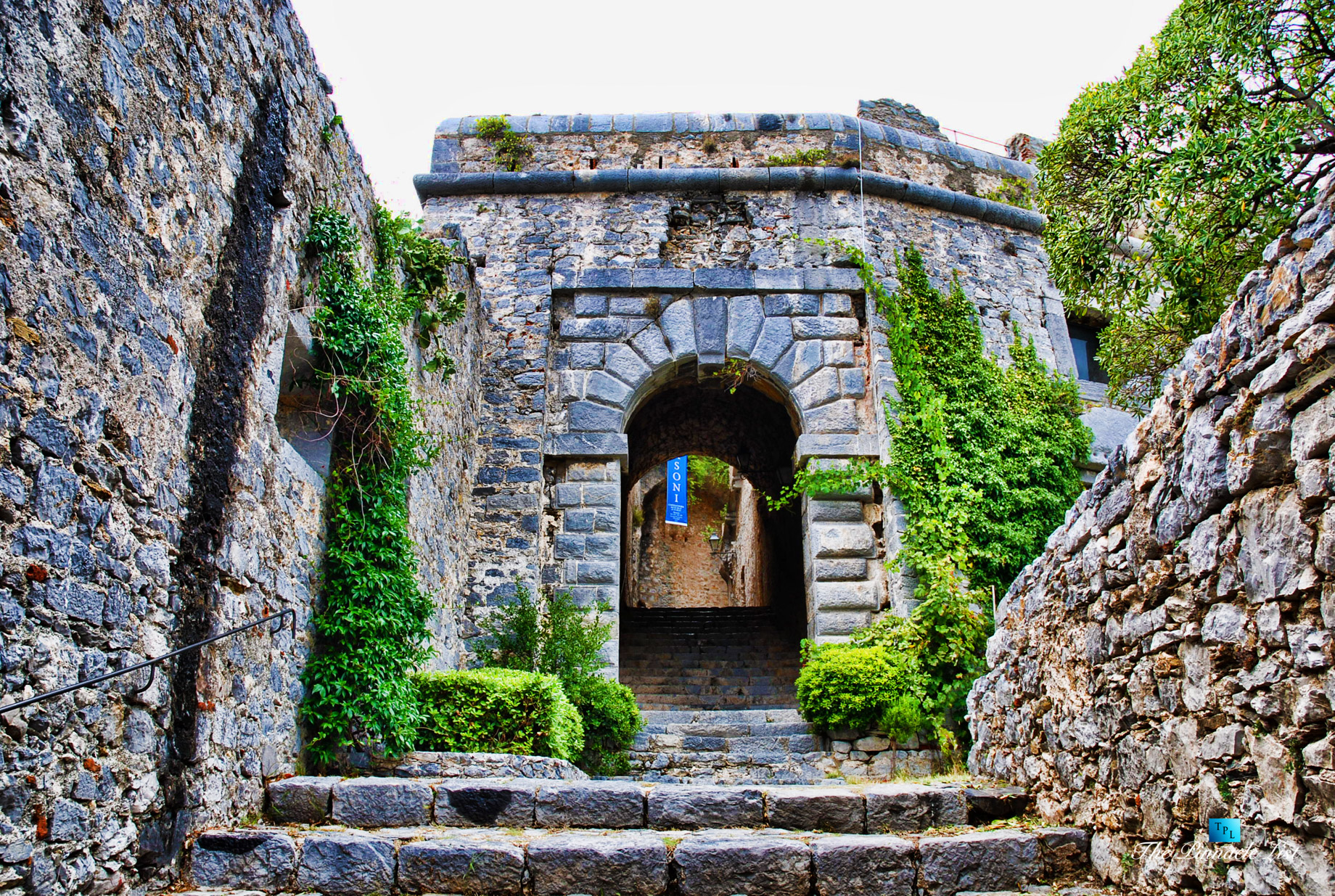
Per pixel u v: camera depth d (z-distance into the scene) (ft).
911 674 32.32
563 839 15.49
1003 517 37.32
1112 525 15.26
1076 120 35.65
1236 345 12.39
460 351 34.91
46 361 12.65
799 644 45.57
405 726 22.03
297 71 20.97
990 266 43.14
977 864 15.03
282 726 19.01
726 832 16.31
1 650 11.59
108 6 14.23
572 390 39.09
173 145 15.88
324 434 22.29
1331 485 10.53
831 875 14.85
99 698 13.32
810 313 40.29
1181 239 32.63
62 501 12.82
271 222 19.39
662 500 101.55
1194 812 12.74
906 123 47.80
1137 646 14.39
